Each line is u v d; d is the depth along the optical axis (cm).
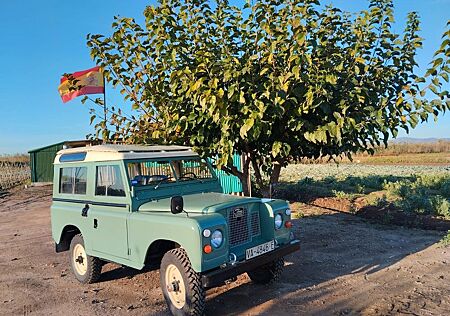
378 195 1557
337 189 1802
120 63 734
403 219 1105
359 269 698
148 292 635
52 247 1012
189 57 668
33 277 751
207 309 540
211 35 693
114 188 597
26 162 5306
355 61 617
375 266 712
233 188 1550
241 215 533
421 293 571
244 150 728
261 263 515
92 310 565
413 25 679
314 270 698
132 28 721
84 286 680
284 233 568
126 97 760
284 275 674
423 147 5334
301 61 565
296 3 609
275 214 557
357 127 572
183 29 669
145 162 606
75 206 684
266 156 737
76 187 686
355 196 1552
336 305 538
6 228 1344
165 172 627
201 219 470
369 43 653
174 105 680
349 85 616
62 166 726
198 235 456
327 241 908
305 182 2025
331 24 674
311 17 624
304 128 621
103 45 734
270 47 586
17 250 992
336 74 605
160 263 551
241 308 540
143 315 538
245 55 647
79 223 666
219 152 654
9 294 657
